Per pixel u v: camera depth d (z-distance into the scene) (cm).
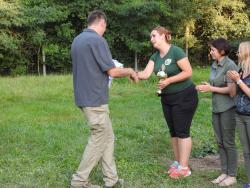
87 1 1992
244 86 488
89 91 502
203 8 2183
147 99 1203
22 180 564
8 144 725
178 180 566
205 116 988
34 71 2016
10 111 1006
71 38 2012
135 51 2055
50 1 1988
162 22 2119
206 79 1625
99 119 507
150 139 774
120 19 2033
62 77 1514
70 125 875
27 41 1933
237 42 2150
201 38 2308
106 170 529
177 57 548
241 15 2239
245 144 512
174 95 558
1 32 1855
